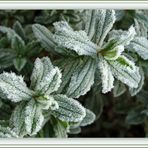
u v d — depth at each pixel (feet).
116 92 1.73
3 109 1.61
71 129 1.71
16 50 1.74
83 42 1.43
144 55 1.57
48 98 1.40
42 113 1.46
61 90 1.51
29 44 1.74
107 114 2.22
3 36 1.87
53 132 1.61
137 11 1.80
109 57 1.43
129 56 1.61
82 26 1.62
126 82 1.44
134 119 1.94
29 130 1.37
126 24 1.85
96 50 1.45
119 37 1.43
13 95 1.38
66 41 1.42
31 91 1.42
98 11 1.49
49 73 1.39
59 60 1.57
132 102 2.08
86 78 1.47
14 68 1.75
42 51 1.82
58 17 1.85
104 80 1.41
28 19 2.01
